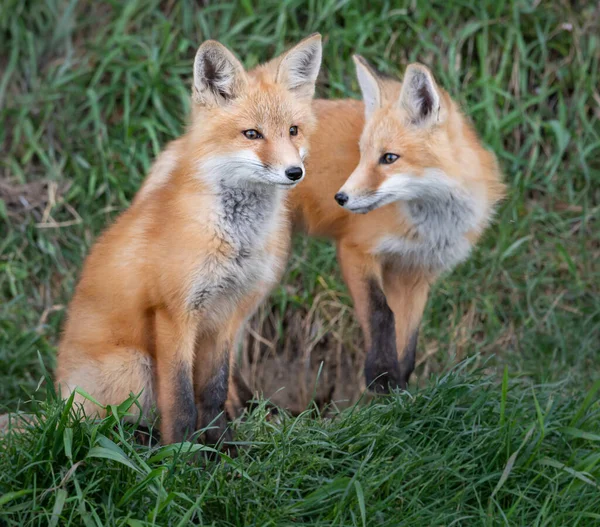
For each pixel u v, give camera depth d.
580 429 6.71
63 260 11.19
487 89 11.54
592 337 10.30
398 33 11.94
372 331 8.62
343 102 9.17
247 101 6.99
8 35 12.50
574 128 11.76
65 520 5.28
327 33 11.88
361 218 8.61
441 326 10.73
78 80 11.94
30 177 11.74
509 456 6.22
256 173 6.81
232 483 5.91
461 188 8.23
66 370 7.27
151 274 6.80
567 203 11.51
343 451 6.40
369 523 5.66
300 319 10.99
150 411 7.21
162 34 12.16
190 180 6.90
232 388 8.55
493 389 7.31
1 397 9.06
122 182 11.38
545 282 10.91
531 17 12.03
